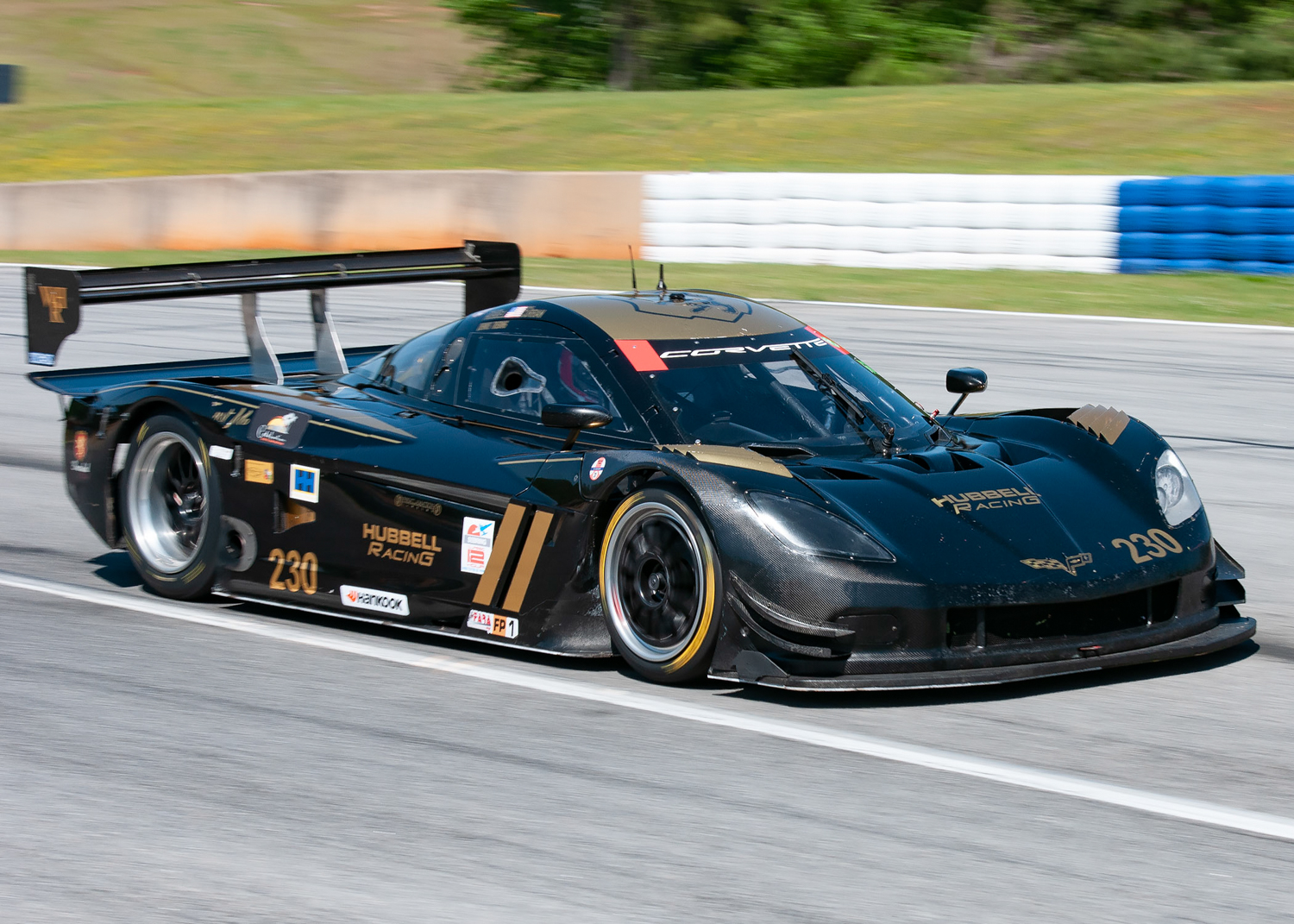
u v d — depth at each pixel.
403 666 14.68
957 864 10.03
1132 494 14.99
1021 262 47.97
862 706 13.29
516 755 12.12
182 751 12.24
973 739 12.43
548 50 115.25
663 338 16.08
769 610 12.99
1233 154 57.41
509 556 14.97
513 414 16.16
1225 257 45.47
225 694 13.77
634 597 14.20
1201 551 14.61
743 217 51.47
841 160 62.81
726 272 49.81
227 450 17.09
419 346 18.00
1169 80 99.81
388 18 154.00
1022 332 38.19
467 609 15.34
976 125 65.56
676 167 63.59
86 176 71.00
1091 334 37.88
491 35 117.19
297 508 16.64
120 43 137.62
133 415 17.95
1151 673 14.38
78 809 11.03
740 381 15.68
